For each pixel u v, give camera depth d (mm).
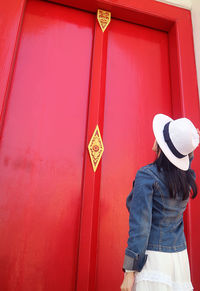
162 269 1106
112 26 2857
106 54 2637
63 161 2221
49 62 2467
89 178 2178
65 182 2172
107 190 2279
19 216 1990
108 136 2434
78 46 2625
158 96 2760
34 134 2215
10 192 2021
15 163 2100
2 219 1948
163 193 1229
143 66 2822
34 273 1896
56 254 1980
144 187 1203
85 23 2746
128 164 2410
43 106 2314
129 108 2598
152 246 1164
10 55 2168
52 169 2172
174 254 1176
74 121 2361
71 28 2670
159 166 1270
